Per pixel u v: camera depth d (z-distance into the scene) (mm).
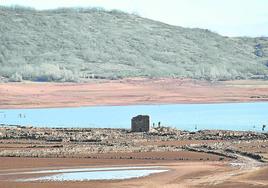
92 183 193625
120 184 192250
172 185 190000
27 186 184625
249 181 192625
